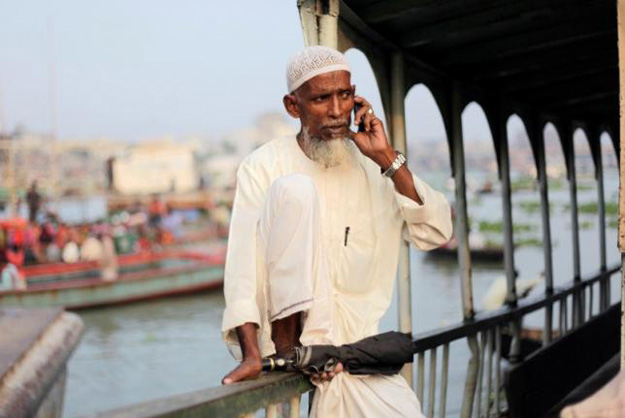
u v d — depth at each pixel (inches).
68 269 1128.2
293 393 76.3
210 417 62.1
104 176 2827.3
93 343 765.3
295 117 85.9
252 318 75.5
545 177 223.1
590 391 164.9
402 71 137.5
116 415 55.5
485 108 185.0
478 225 1632.6
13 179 1594.5
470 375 149.6
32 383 176.9
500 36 146.3
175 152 2787.9
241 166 87.2
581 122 268.5
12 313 238.8
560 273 799.7
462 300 154.7
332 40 104.9
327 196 85.2
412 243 89.5
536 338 297.4
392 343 82.0
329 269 85.1
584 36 142.9
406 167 84.0
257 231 79.9
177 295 1020.5
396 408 79.8
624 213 80.3
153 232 1493.6
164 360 683.4
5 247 1121.4
